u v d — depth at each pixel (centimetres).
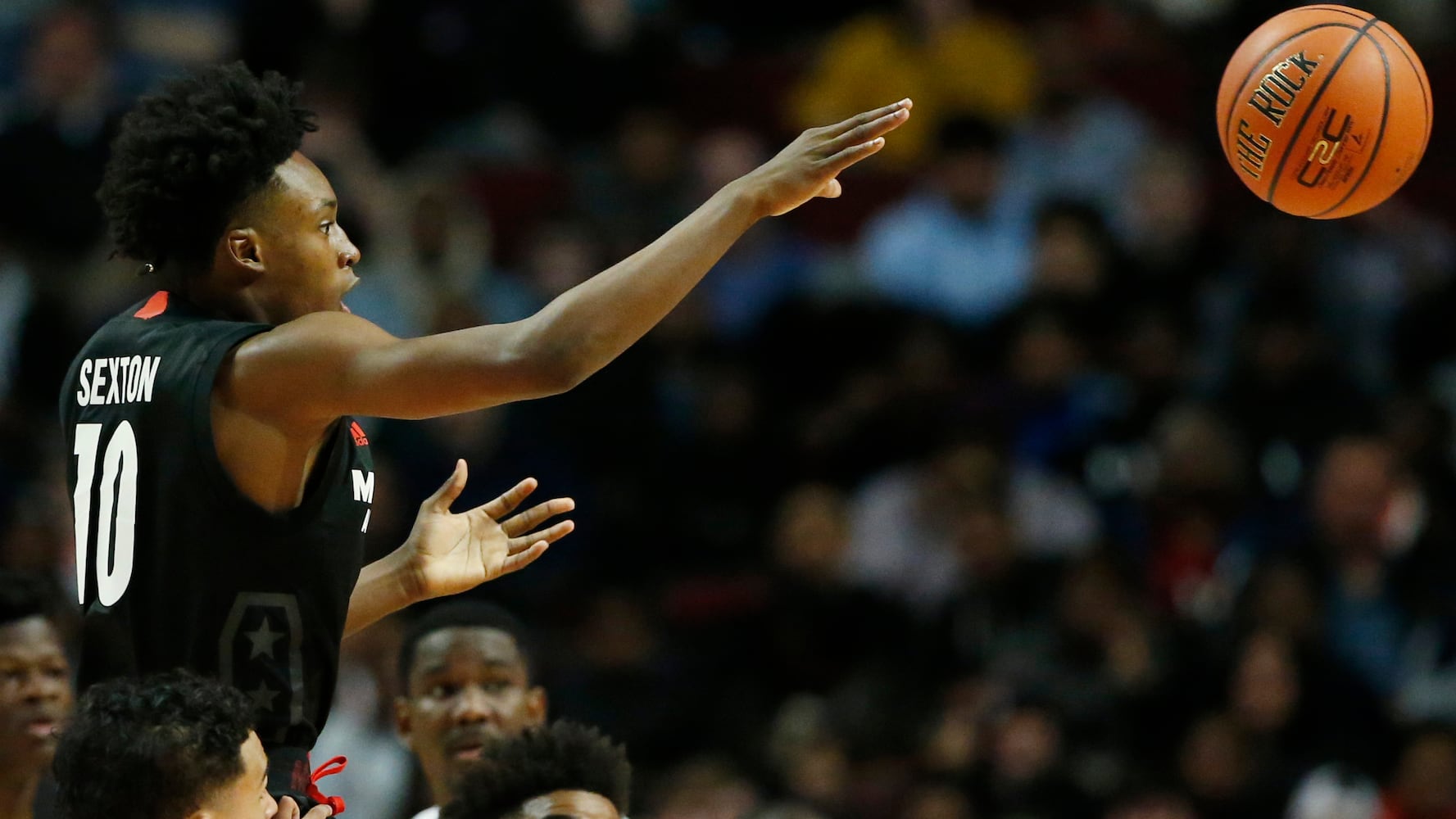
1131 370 3131
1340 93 1231
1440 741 2467
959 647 2780
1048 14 4069
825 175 983
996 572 2814
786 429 3191
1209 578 2856
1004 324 3269
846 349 3356
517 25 3838
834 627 2839
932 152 3753
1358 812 2434
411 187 3528
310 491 989
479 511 1195
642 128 3656
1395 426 2966
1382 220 3512
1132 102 3825
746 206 975
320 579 996
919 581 2923
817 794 2572
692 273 954
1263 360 3067
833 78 3822
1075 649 2650
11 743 1443
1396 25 3928
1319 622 2644
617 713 2753
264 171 1012
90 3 3450
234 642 977
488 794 1190
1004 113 3759
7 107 3616
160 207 1009
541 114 3862
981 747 2527
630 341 943
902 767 2612
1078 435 3053
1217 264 3309
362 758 2394
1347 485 2730
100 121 3347
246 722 952
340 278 1040
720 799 2509
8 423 3047
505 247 3691
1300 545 2741
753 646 2862
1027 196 3519
